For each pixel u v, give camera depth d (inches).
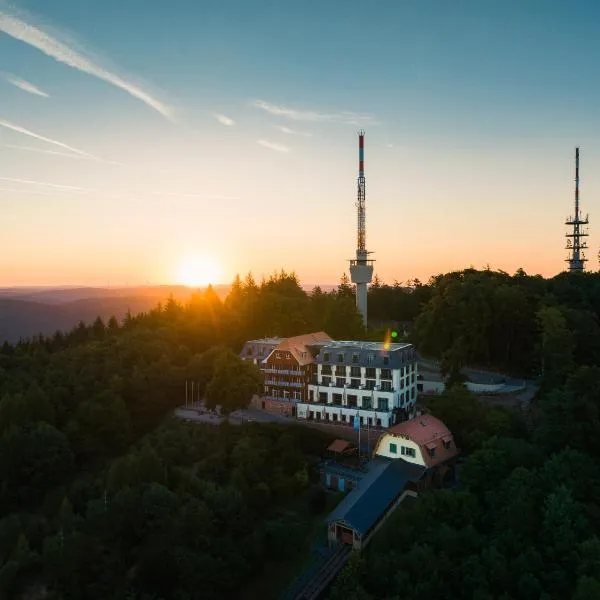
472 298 4889.3
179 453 3752.5
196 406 4741.6
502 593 2215.8
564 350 4067.4
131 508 2942.9
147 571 2755.9
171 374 4842.5
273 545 2923.2
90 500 3287.4
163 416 4702.3
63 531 3006.9
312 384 4453.7
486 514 2645.2
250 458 3454.7
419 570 2368.4
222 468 3491.6
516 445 2950.3
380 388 4178.2
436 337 5103.3
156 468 3334.2
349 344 4667.8
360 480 3245.6
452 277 5999.0
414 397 4468.5
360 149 6717.5
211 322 6018.7
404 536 2620.6
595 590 1959.9
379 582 2412.6
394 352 4183.1
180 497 3065.9
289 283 7209.6
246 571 2785.4
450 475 3341.5
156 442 4072.3
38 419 4242.1
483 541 2476.6
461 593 2282.2
